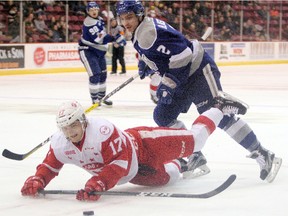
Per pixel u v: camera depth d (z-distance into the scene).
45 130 8.74
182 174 5.64
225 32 27.03
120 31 20.08
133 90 15.84
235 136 5.45
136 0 5.36
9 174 5.74
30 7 21.61
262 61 28.55
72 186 5.21
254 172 5.82
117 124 9.42
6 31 21.11
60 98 13.72
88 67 11.79
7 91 15.29
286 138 7.98
